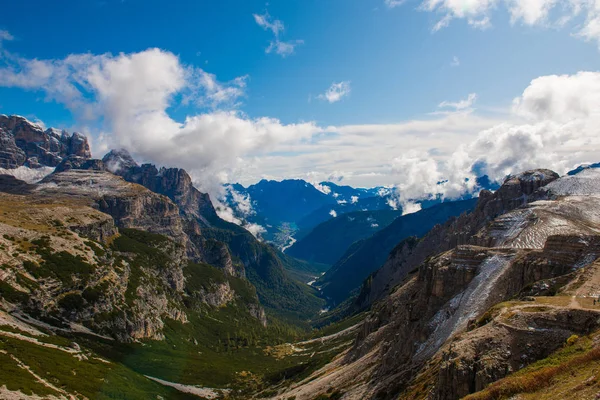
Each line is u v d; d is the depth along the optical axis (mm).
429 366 77812
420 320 106750
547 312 55438
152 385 163750
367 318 193750
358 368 130875
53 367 119250
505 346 53438
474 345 55969
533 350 51438
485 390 46500
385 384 93938
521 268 90312
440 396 55562
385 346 126375
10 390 88625
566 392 38000
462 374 53125
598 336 46250
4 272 187750
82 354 151500
